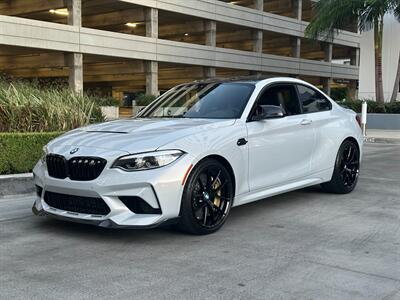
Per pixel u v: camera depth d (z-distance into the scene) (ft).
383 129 82.38
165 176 16.22
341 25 89.56
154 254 15.81
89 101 35.35
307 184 22.85
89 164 16.43
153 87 115.24
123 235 17.81
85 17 123.75
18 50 99.25
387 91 118.42
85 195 16.48
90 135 18.17
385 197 25.12
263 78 22.39
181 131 17.63
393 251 16.40
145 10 113.29
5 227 18.86
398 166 37.52
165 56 116.06
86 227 18.84
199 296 12.59
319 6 91.66
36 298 12.38
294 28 149.89
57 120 31.48
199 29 129.08
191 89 22.85
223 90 21.48
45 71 126.41
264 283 13.52
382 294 12.91
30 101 31.19
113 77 135.95
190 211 17.03
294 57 154.20
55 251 16.06
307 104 23.58
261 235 18.10
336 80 169.68
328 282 13.66
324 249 16.53
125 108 101.50
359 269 14.70
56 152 17.42
